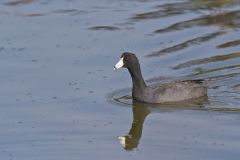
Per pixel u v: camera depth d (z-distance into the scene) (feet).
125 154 48.70
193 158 47.52
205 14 83.71
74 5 89.71
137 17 83.35
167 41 73.87
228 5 87.51
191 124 54.08
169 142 50.62
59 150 49.60
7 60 68.69
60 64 67.56
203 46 72.08
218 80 64.03
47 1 91.91
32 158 48.16
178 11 85.66
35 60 68.64
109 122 55.06
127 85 63.16
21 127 53.88
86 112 56.90
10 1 91.76
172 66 67.31
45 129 53.42
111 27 79.41
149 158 47.85
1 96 60.03
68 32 77.66
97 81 63.62
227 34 75.72
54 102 58.75
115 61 68.13
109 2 90.94
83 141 51.24
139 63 63.36
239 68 66.28
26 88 61.77
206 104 58.90
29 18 83.51
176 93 60.08
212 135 51.57
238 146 49.32
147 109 58.23
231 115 55.77
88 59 68.80
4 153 49.11
